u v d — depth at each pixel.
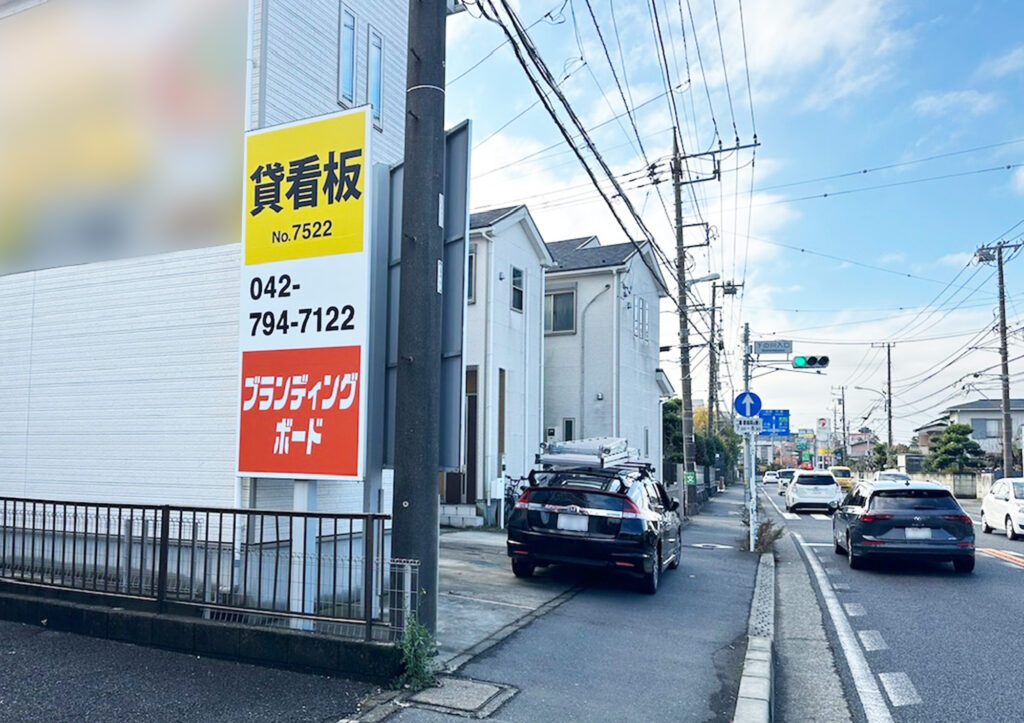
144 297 8.62
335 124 6.79
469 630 7.12
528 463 19.95
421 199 6.11
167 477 8.27
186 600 6.33
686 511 23.91
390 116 10.27
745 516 19.31
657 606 9.05
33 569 7.21
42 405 9.10
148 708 4.98
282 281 6.86
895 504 12.96
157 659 5.97
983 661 7.22
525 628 7.40
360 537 8.55
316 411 6.61
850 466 86.81
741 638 7.66
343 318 6.58
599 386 23.70
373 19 9.98
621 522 9.61
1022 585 11.58
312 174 6.84
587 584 10.20
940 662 7.20
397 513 5.89
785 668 7.05
